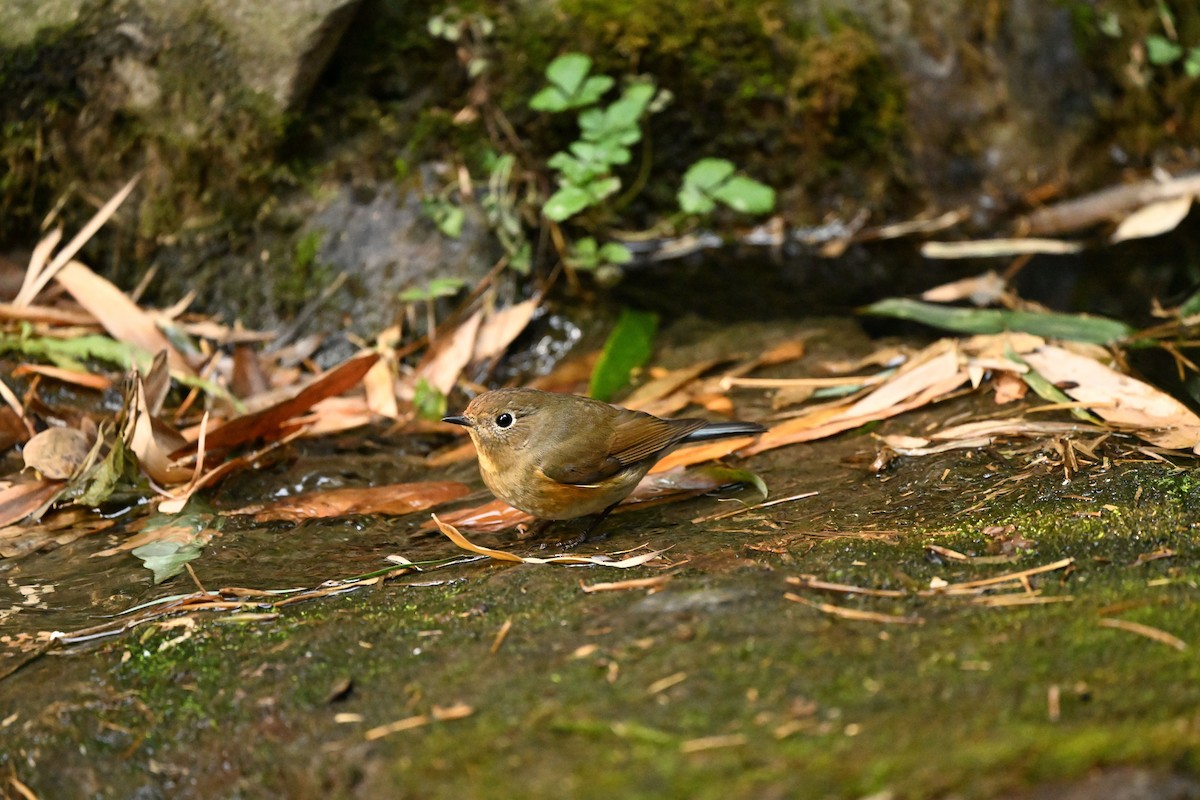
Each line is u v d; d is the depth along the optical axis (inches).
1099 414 362.0
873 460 354.3
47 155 474.9
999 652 227.8
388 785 209.9
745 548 295.3
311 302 492.7
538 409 337.4
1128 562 265.4
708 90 549.3
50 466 370.0
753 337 473.7
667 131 555.2
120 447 366.9
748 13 542.3
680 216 565.6
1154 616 237.0
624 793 196.1
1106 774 191.5
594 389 451.5
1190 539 273.6
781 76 550.6
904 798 190.1
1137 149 580.1
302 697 243.1
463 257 504.4
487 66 516.1
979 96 564.1
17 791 242.2
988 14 560.7
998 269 522.0
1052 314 458.3
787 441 382.0
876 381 413.7
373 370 455.5
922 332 464.4
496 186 512.4
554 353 489.7
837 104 553.3
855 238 562.3
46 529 357.1
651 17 532.7
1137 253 522.0
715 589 264.5
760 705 215.6
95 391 438.3
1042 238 547.8
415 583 302.0
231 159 484.4
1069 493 308.0
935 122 562.9
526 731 216.1
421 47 507.8
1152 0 581.6
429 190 511.2
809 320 485.4
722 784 195.5
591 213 546.9
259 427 400.8
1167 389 388.5
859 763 196.9
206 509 368.5
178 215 489.1
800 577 268.1
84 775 241.9
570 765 204.8
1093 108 574.9
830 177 566.9
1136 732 198.4
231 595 302.5
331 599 295.3
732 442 384.5
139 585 316.8
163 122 478.0
